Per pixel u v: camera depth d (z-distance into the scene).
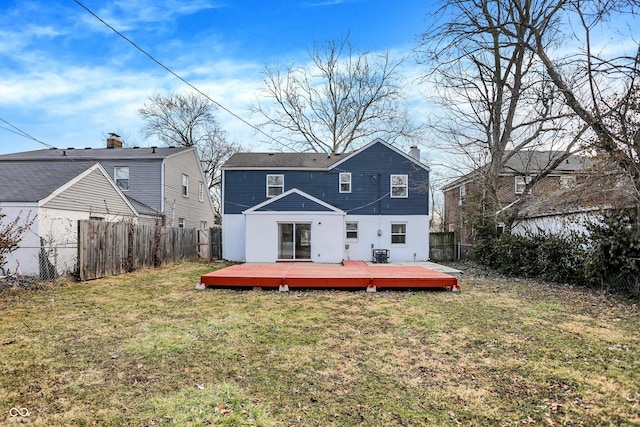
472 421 2.87
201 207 23.31
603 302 7.24
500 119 14.34
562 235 10.50
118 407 3.04
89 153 18.64
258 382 3.54
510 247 11.78
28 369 3.83
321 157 19.02
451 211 24.16
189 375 3.70
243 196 17.39
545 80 10.42
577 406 3.11
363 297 7.81
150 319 5.86
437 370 3.87
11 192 10.61
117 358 4.16
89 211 12.53
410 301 7.37
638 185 8.10
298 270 10.12
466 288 9.02
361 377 3.68
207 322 5.68
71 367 3.89
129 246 11.77
